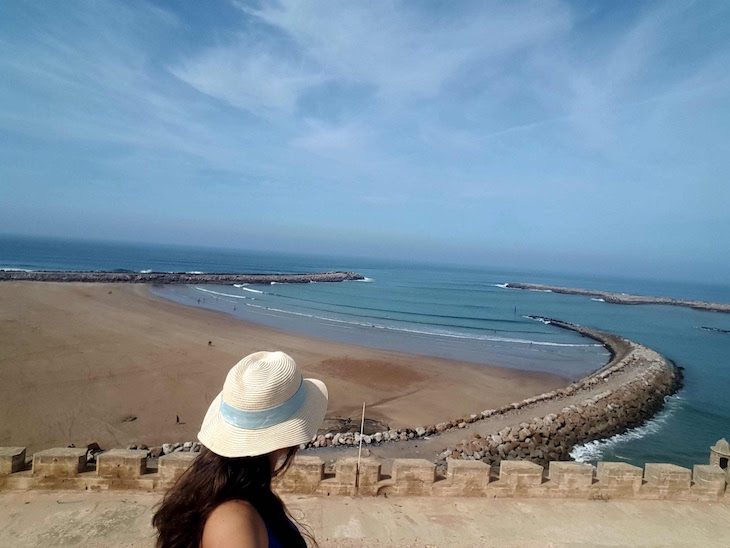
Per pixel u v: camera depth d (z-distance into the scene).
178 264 164.75
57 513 7.01
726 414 28.61
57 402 20.70
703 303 121.88
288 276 119.38
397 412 23.23
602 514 7.96
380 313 67.31
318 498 7.89
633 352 45.66
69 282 69.88
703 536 7.53
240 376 2.11
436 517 7.53
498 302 100.62
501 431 20.84
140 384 23.86
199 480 1.98
